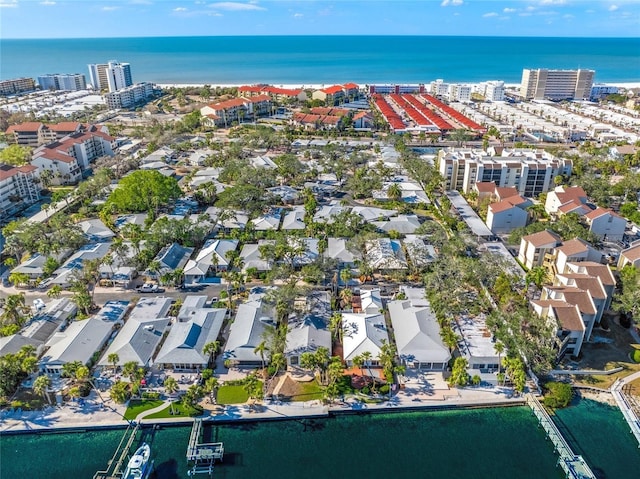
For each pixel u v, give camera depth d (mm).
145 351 102688
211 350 100312
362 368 103562
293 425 91438
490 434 90250
